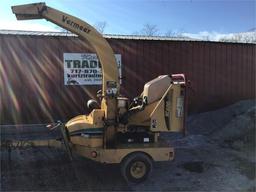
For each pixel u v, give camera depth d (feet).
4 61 23.50
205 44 29.17
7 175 17.03
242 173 18.34
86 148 16.65
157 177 17.43
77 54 25.16
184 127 17.06
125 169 16.22
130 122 17.06
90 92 25.61
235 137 25.12
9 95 23.73
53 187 15.80
